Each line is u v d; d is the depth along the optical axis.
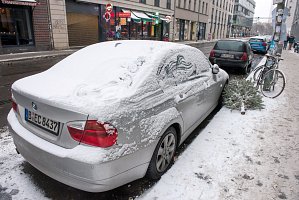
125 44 3.41
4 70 10.09
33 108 2.40
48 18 16.77
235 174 3.07
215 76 4.69
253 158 3.45
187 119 3.43
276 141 3.99
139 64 2.81
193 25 43.56
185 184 2.85
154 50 3.10
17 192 2.63
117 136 2.19
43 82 2.67
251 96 5.41
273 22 7.58
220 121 4.72
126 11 23.62
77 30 19.47
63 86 2.53
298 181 2.99
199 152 3.55
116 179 2.28
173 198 2.63
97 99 2.25
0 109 5.36
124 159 2.28
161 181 2.88
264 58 17.59
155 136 2.60
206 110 4.38
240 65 10.14
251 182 2.94
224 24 68.00
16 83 2.78
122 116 2.24
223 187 2.83
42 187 2.73
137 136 2.39
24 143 2.48
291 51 27.41
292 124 4.71
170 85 3.05
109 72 2.74
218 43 10.77
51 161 2.25
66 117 2.16
